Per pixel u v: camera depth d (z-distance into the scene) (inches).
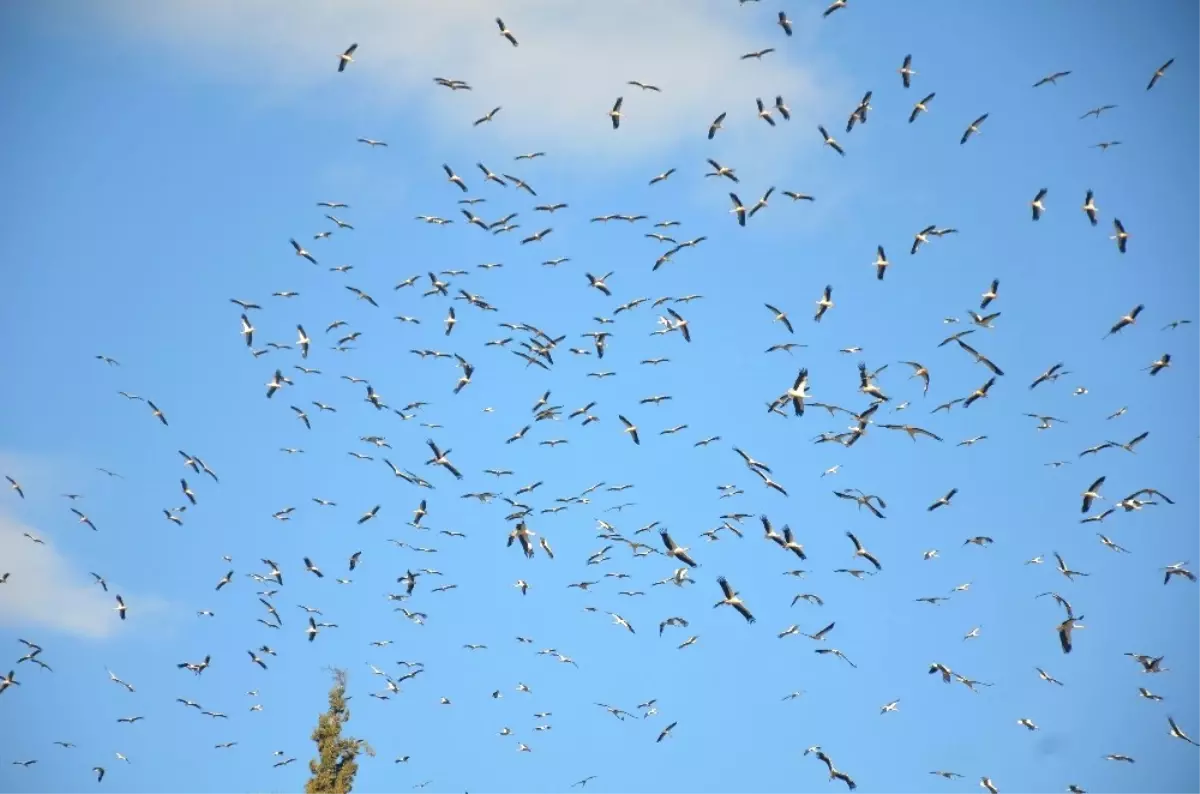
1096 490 3860.7
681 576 3614.7
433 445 4082.2
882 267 3740.2
